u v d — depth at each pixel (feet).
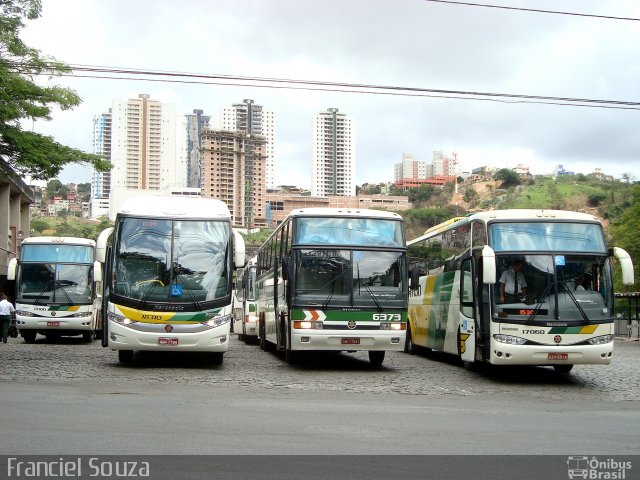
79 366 57.41
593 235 52.26
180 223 56.44
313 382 50.01
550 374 59.82
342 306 56.59
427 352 81.82
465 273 58.80
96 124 523.70
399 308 57.31
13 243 161.48
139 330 53.88
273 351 82.53
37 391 40.52
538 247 51.55
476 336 54.85
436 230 73.77
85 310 93.97
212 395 40.88
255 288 105.29
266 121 588.91
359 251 57.93
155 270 54.95
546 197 390.83
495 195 433.48
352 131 557.33
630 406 40.81
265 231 297.53
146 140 513.04
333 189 546.67
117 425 29.50
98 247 55.47
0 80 61.26
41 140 65.16
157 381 47.83
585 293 50.88
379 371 59.67
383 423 31.83
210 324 55.06
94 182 513.86
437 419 33.58
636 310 129.80
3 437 26.71
